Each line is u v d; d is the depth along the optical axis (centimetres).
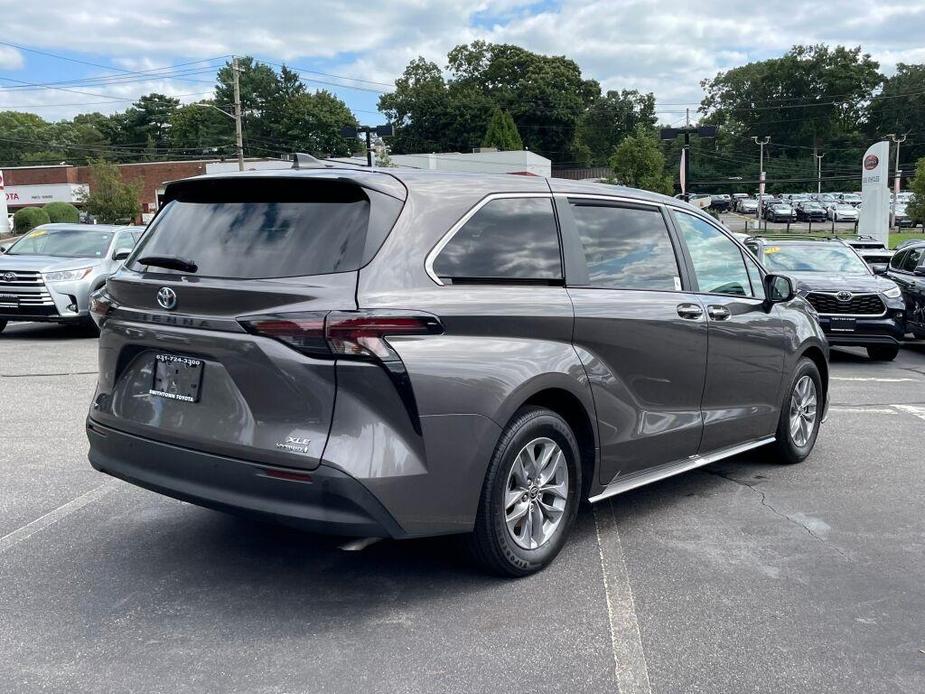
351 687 293
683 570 402
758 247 1325
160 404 363
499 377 353
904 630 344
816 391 618
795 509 498
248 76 10456
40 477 532
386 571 393
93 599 360
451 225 362
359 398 321
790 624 347
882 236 3425
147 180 5703
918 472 584
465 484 347
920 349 1345
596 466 417
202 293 342
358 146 8975
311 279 329
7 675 297
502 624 342
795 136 12925
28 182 6150
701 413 489
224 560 404
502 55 10731
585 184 441
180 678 297
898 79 12950
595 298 409
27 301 1128
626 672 307
